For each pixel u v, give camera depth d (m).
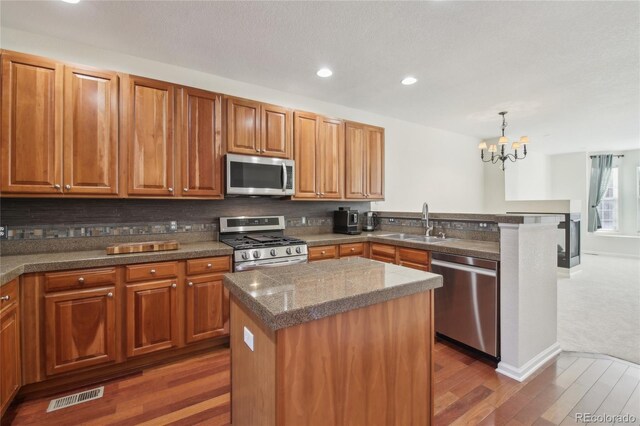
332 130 3.53
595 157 7.66
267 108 3.05
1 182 1.96
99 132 2.24
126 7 2.01
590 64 2.82
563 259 5.25
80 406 1.86
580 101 3.83
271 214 3.43
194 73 2.96
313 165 3.37
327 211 3.89
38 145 2.05
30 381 1.89
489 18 2.13
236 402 1.43
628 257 7.09
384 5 2.00
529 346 2.25
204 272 2.46
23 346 1.87
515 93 3.56
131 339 2.18
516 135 5.68
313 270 1.58
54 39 2.37
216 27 2.24
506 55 2.65
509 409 1.84
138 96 2.39
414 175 4.84
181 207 2.90
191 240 2.94
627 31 2.28
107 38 2.38
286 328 1.03
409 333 1.37
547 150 7.35
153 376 2.19
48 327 1.93
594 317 3.29
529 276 2.24
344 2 1.97
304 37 2.38
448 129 5.25
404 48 2.53
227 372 2.25
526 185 7.10
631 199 7.32
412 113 4.34
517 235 2.15
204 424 1.71
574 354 2.51
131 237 2.67
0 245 2.20
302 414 1.07
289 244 2.86
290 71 2.97
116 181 2.30
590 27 2.23
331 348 1.13
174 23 2.19
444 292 2.63
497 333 2.28
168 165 2.51
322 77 3.12
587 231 7.73
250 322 1.25
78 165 2.17
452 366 2.33
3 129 1.96
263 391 1.12
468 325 2.46
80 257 2.10
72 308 2.00
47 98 2.08
